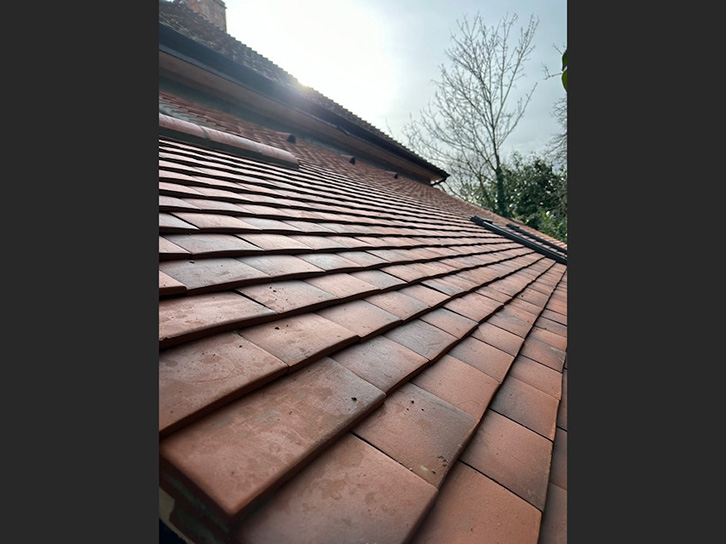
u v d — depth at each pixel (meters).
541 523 1.03
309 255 2.09
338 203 3.88
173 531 0.75
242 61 7.02
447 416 1.25
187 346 1.02
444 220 6.92
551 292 4.24
